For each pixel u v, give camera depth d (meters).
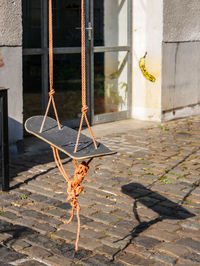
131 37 9.66
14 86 7.07
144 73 9.53
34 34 8.09
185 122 9.55
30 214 4.93
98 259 3.96
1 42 6.80
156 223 4.67
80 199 5.30
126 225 4.62
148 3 9.26
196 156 7.05
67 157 7.05
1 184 5.84
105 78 9.39
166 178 6.02
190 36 9.80
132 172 6.27
